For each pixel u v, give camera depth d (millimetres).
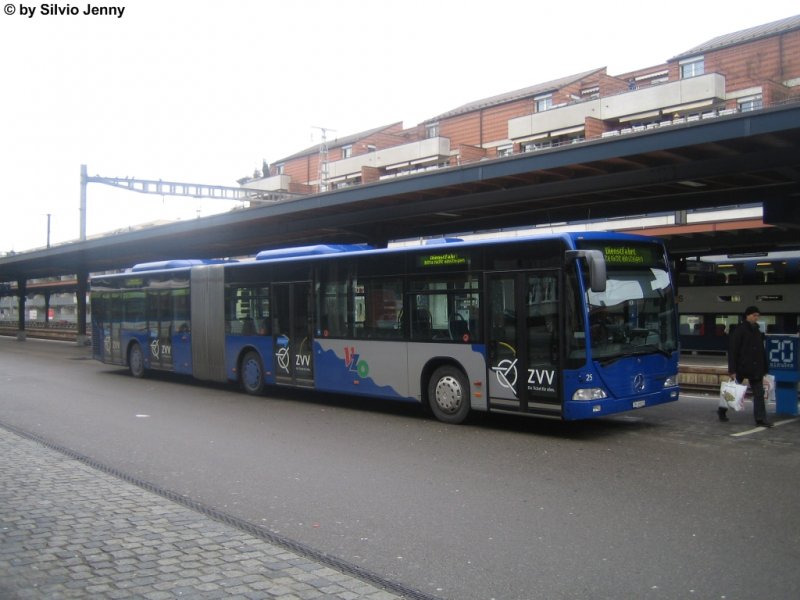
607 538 5812
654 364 10656
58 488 7332
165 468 8445
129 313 19797
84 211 34406
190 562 5160
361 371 12867
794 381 11883
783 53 34281
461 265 11273
